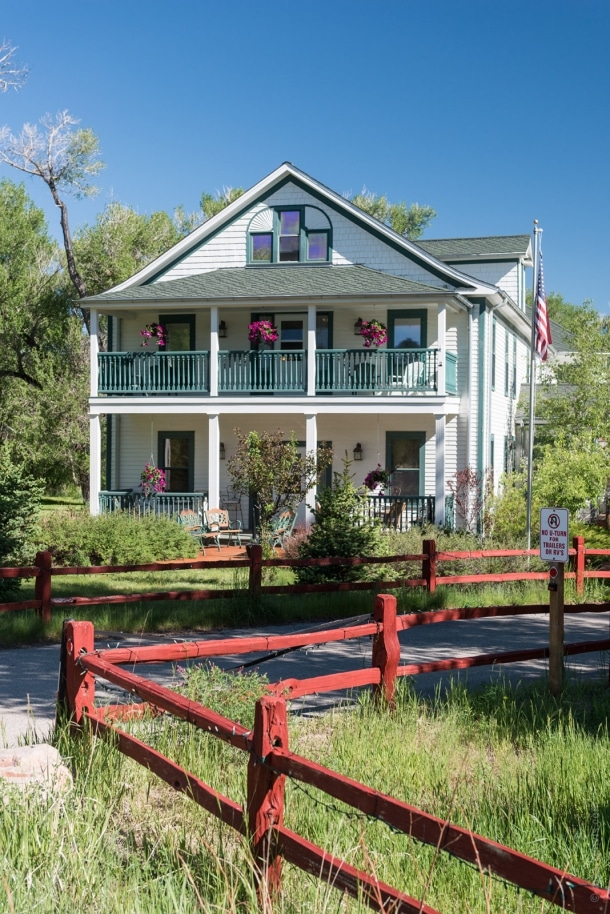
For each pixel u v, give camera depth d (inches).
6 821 168.6
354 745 238.4
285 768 146.7
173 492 1039.0
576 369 1094.4
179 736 234.7
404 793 202.8
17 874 151.0
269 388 964.0
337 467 1008.2
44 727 269.9
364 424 1003.3
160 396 997.8
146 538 814.5
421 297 909.2
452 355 965.2
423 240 1237.7
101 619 455.2
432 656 397.1
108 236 1478.8
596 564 672.4
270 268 1030.4
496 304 1026.7
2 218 1521.9
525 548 662.5
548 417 1111.6
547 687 317.1
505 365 1150.3
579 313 1112.8
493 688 304.0
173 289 989.8
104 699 291.1
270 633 446.9
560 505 749.9
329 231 1020.5
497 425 1086.4
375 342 950.4
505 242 1189.1
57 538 789.9
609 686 326.6
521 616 522.0
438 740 250.8
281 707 152.8
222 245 1045.2
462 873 154.9
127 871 159.5
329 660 383.2
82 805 182.1
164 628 456.8
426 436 991.6
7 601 542.6
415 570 616.7
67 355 1486.2
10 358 1508.4
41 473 1528.1
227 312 1035.3
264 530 844.0
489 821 181.5
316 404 935.0
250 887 143.4
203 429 1047.0
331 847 165.3
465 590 573.9
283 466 845.2
